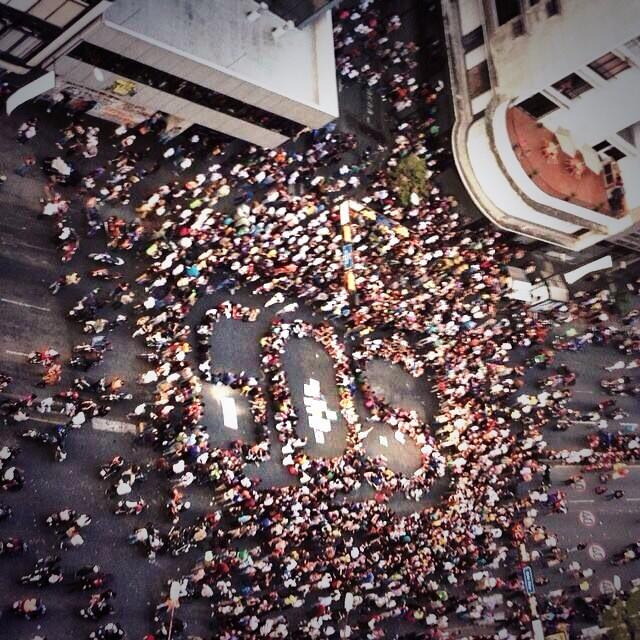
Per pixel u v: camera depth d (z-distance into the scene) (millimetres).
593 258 57750
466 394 49125
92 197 36375
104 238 36312
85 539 31219
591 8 43812
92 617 30047
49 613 29406
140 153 38844
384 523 41250
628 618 44719
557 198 50062
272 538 36094
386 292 46000
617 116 48406
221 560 34344
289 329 42281
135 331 35688
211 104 38031
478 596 43406
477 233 51219
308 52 41000
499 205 49469
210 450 35969
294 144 44719
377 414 44656
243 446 37375
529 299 53031
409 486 43969
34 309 32938
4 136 34250
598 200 52125
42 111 35844
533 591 44250
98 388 33375
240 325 40500
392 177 48031
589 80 46094
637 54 44438
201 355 37781
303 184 44344
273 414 39594
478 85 48469
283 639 34438
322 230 42781
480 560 44500
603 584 49219
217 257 39031
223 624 33312
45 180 35156
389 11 51375
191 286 37875
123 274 36312
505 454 49094
